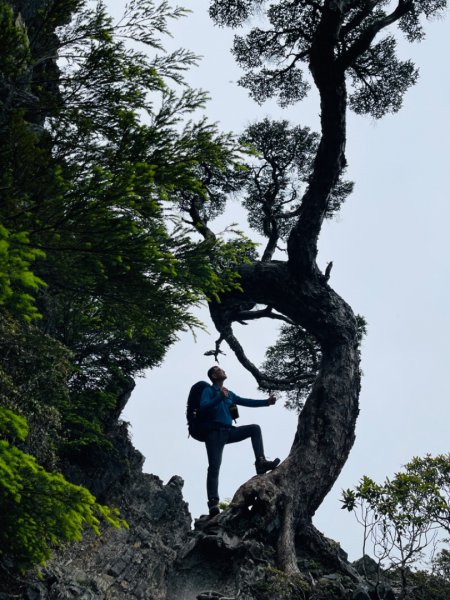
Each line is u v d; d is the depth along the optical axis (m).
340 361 15.79
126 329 8.12
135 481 13.52
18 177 6.41
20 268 4.73
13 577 8.45
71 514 5.85
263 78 20.64
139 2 8.00
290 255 16.47
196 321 7.75
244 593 10.43
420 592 11.15
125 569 10.57
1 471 5.09
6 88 7.35
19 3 9.61
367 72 20.30
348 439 14.69
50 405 10.48
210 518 12.15
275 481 13.04
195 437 12.30
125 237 6.57
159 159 7.09
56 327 13.19
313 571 11.95
